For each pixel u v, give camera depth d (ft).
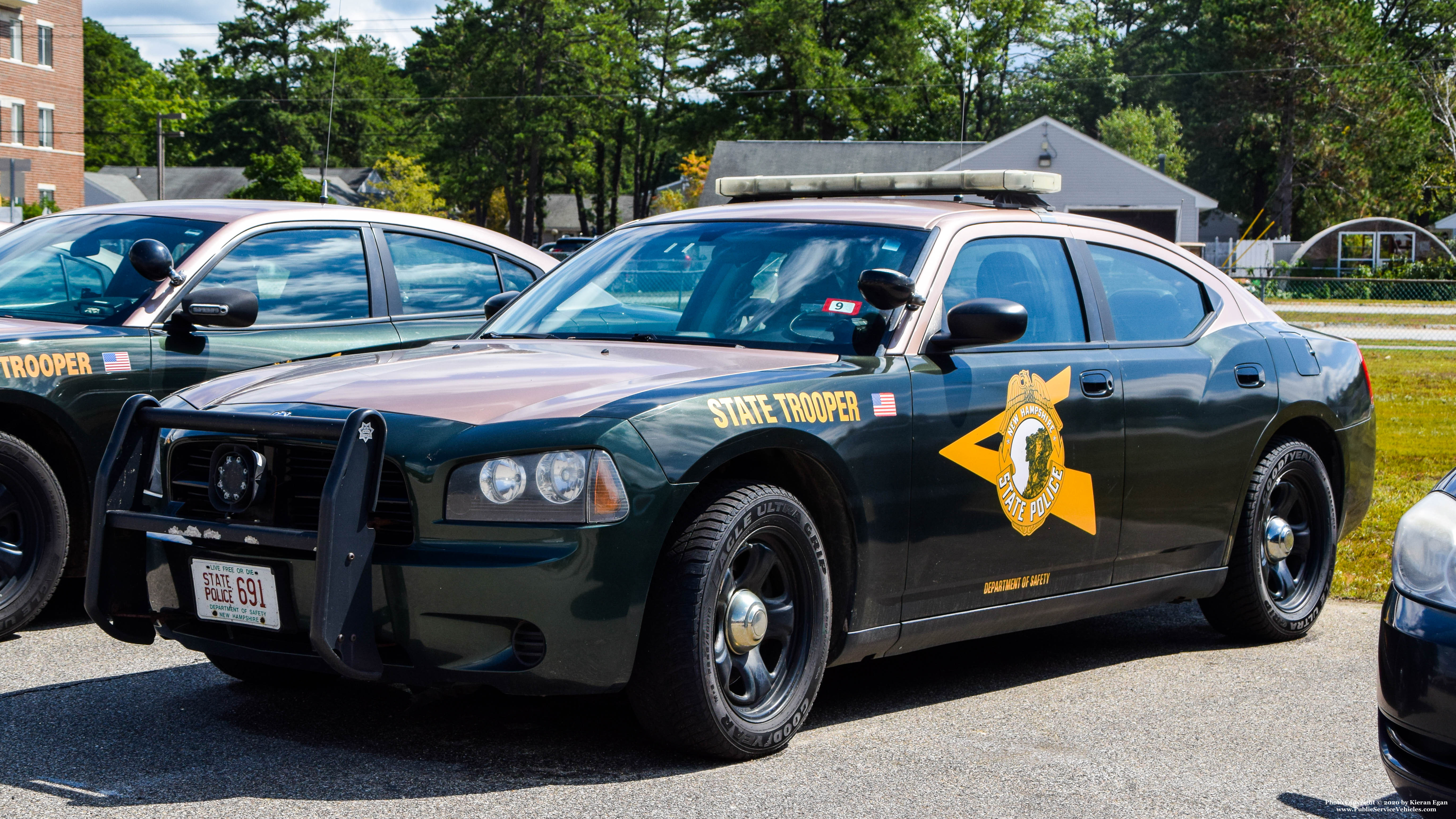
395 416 10.97
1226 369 16.08
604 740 12.23
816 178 16.66
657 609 10.98
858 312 13.15
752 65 239.09
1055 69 267.80
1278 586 17.11
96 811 10.16
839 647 12.51
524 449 10.53
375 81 343.87
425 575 10.48
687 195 255.29
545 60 260.62
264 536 10.69
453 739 12.21
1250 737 12.91
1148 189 160.15
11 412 16.25
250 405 11.52
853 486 12.10
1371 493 18.72
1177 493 15.31
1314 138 203.41
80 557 16.75
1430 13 236.02
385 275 20.03
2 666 14.78
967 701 14.10
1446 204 212.43
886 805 10.67
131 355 16.79
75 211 19.71
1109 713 13.73
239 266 18.43
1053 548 13.99
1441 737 9.00
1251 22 213.66
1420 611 9.25
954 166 166.50
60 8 185.37
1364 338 75.36
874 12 240.32
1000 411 13.38
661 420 10.93
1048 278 14.80
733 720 11.37
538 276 22.24
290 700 13.51
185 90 354.54
